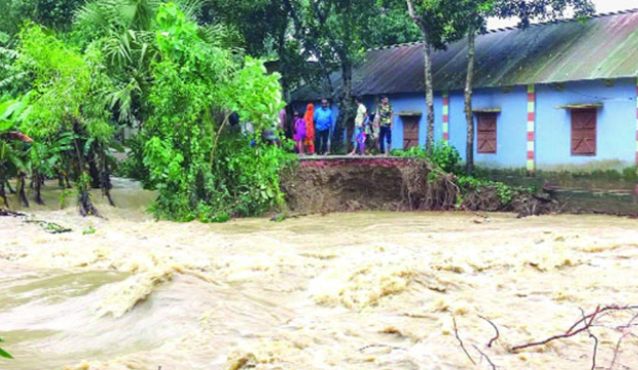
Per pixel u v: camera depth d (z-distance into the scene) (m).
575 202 21.42
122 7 19.67
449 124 25.27
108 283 9.20
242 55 23.02
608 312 7.70
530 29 25.66
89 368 5.84
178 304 7.58
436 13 23.23
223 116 19.94
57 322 7.55
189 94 17.28
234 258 11.04
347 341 6.66
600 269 10.24
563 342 6.61
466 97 23.50
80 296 8.52
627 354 6.36
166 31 17.81
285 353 6.25
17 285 9.21
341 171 21.75
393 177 22.31
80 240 13.38
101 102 17.42
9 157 16.84
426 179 22.34
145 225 16.09
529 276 9.85
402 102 26.72
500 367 5.95
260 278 9.63
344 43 26.67
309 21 26.77
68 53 17.42
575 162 21.84
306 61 27.44
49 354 6.51
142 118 19.16
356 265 9.66
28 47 17.17
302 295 8.66
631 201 20.33
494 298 8.46
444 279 9.14
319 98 28.59
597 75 20.70
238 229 16.41
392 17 32.09
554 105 22.33
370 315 7.67
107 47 17.95
